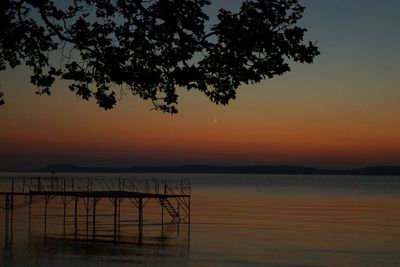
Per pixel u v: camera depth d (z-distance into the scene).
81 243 42.22
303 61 12.76
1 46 13.92
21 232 49.19
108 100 14.09
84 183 144.38
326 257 36.91
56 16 13.62
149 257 35.72
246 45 12.57
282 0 12.62
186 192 148.50
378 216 73.19
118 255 36.31
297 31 12.61
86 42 13.60
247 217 69.88
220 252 38.47
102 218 66.06
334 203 103.00
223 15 12.62
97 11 13.78
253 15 12.62
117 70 13.45
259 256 36.91
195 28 12.83
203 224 60.06
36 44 14.01
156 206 90.44
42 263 32.84
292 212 79.19
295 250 40.03
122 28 13.52
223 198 118.94
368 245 43.25
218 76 13.20
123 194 51.94
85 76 13.90
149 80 13.43
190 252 38.16
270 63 12.77
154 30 13.23
